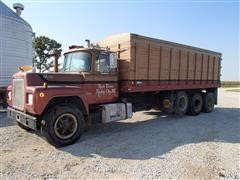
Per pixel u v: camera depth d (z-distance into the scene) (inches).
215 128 332.2
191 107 451.8
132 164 190.4
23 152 217.6
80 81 271.9
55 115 231.9
